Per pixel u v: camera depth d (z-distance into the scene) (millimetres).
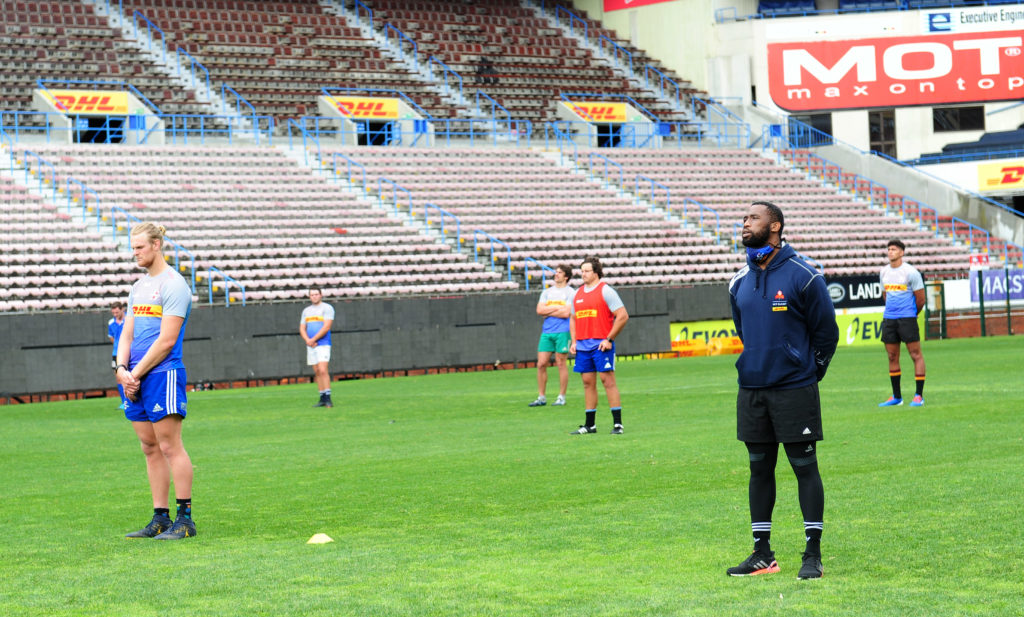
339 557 6477
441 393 20094
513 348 28219
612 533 6945
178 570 6246
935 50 44406
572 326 12812
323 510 8188
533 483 9148
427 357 27141
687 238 35938
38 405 20875
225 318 24984
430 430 13750
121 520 7992
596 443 11734
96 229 29703
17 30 38375
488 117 42812
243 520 7867
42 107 35156
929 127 45062
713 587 5520
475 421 14734
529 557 6336
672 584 5598
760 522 5836
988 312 33250
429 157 38344
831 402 15281
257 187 33812
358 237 31938
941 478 8484
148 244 7258
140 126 35844
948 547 6195
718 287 30891
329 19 44812
